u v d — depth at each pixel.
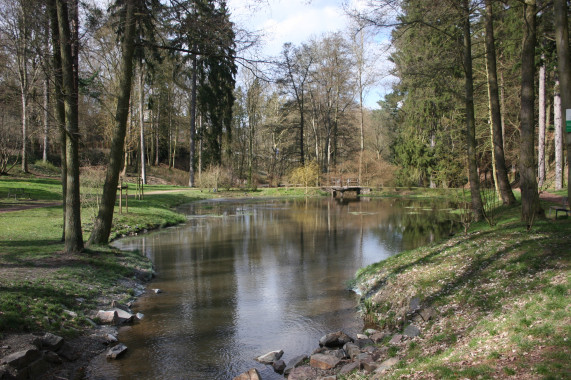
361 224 19.89
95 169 20.02
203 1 10.62
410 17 11.52
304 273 10.68
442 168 34.91
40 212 17.64
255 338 6.55
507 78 21.88
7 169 31.14
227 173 42.12
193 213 25.64
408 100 37.81
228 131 42.19
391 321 7.01
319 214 24.69
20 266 8.70
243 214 25.08
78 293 7.70
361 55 40.41
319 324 7.18
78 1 10.54
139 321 7.29
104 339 6.33
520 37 17.05
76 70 10.58
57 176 34.03
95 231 11.98
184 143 57.62
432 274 7.95
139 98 37.88
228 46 10.71
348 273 10.66
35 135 33.56
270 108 51.00
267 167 56.28
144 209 21.45
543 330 4.29
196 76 39.97
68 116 10.16
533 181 10.15
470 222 13.01
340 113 47.84
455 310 6.22
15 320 5.74
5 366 4.58
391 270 9.25
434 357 4.62
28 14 9.77
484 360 4.02
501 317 5.16
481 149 27.53
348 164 44.56
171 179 45.94
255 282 9.84
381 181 42.53
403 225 19.20
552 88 24.77
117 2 11.54
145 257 12.07
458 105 26.81
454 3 10.91
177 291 9.13
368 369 4.94
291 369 5.34
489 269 7.16
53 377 5.02
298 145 53.69
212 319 7.39
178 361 5.71
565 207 11.77
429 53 14.88
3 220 15.24
